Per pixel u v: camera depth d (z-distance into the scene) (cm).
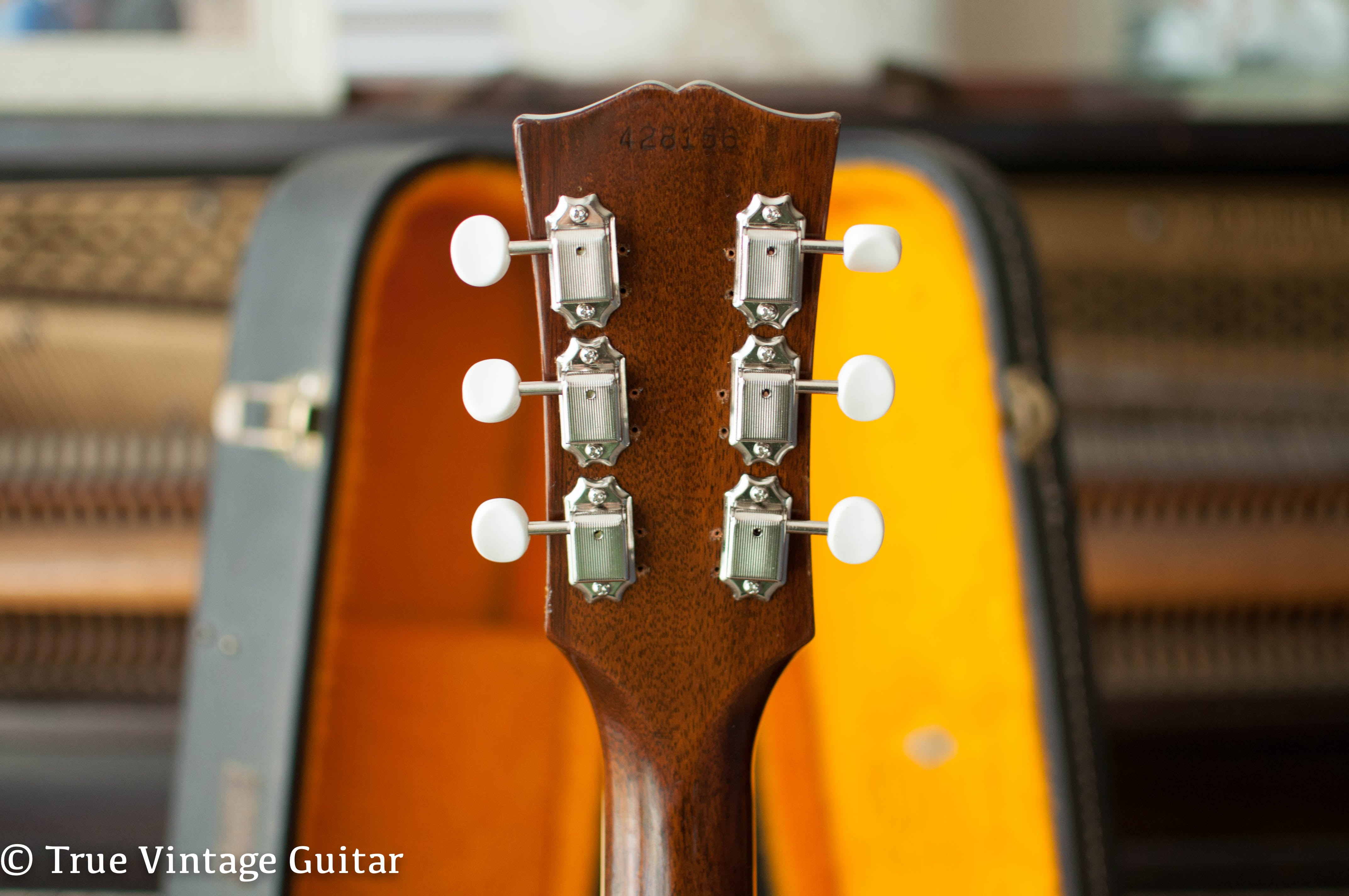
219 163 78
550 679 80
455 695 71
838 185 64
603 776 49
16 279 79
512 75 83
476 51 87
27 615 83
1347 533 84
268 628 61
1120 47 84
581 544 46
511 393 45
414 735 67
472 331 79
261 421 61
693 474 47
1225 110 82
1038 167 79
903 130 79
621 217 45
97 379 81
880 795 70
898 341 65
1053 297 83
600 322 45
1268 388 83
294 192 65
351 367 61
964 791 64
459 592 82
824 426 72
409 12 85
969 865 64
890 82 81
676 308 46
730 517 46
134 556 82
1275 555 83
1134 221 82
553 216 45
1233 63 83
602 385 45
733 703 48
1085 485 82
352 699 63
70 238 79
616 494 46
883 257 45
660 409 46
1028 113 80
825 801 76
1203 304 83
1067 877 59
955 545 64
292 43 79
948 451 63
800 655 77
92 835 82
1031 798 61
